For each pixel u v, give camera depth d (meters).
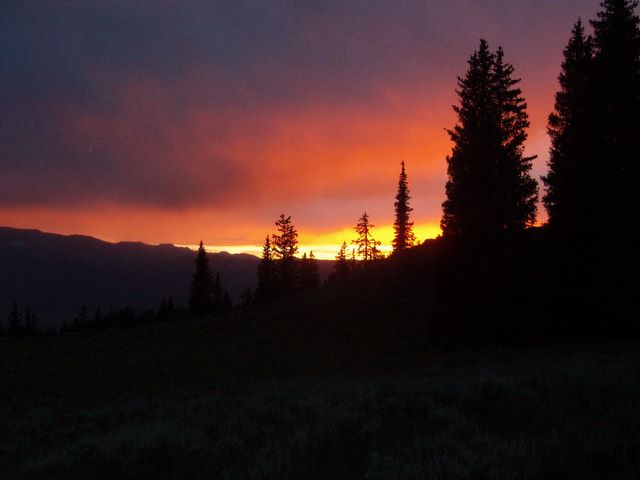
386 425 10.35
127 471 8.90
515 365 19.00
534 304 26.88
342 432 9.71
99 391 27.86
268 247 77.38
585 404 10.45
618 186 25.09
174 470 8.78
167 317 78.56
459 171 31.42
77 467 9.52
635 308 23.89
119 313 88.50
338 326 38.41
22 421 18.03
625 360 16.34
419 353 29.47
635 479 6.44
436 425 9.98
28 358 36.62
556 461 7.00
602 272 25.03
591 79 26.59
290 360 32.19
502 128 31.80
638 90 25.50
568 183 26.64
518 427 9.52
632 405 9.65
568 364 16.66
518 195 30.80
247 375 29.33
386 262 54.03
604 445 7.29
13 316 86.62
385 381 18.09
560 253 26.67
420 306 38.47
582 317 26.31
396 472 6.91
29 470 9.80
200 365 32.50
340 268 86.75
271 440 9.63
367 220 85.25
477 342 27.92
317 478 7.71
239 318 44.81
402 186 75.19
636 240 24.80
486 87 32.03
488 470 6.82
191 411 14.43
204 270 75.00
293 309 44.56
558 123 28.19
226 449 9.41
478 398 11.27
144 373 31.08
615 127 25.84
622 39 26.11
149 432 10.45
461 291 29.84
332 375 26.11
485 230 30.02
